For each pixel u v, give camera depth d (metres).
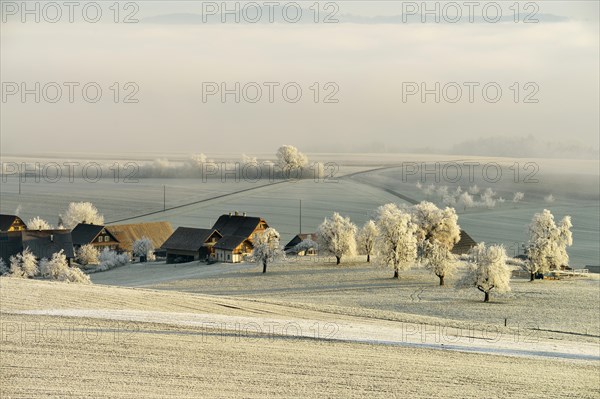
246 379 47.69
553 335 74.38
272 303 81.25
